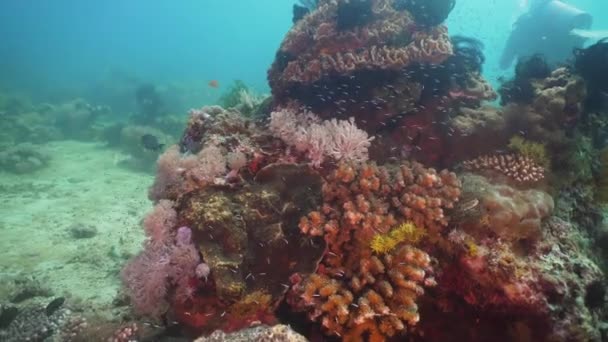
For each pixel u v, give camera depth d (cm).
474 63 167
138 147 434
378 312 85
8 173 385
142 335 112
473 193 105
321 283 92
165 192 116
